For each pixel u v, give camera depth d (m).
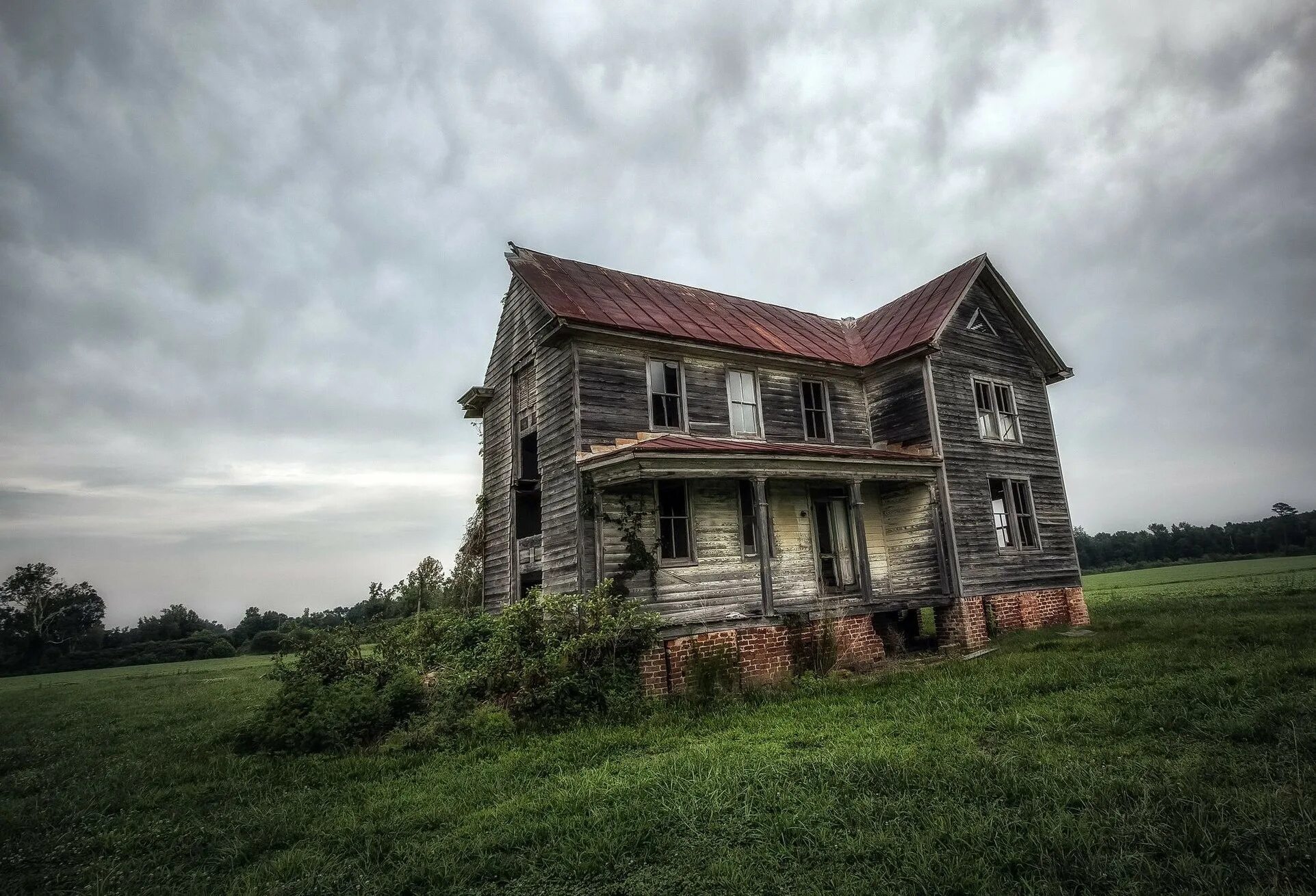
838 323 21.91
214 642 65.69
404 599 24.16
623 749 8.47
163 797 8.14
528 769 7.84
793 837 5.15
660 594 13.52
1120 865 4.25
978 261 19.22
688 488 14.45
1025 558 18.20
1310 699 7.32
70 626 75.25
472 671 11.70
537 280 15.23
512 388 17.36
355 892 5.01
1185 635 13.51
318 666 11.73
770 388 16.86
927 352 17.19
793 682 12.09
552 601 11.52
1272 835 4.47
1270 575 41.78
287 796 7.69
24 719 17.94
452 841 5.76
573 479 13.74
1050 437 20.25
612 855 5.12
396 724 10.57
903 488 17.64
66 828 7.21
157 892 5.33
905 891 4.20
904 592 17.34
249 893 5.00
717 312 17.94
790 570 15.52
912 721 8.34
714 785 6.38
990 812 5.17
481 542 18.77
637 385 14.71
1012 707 8.62
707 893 4.47
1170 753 6.31
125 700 21.41
